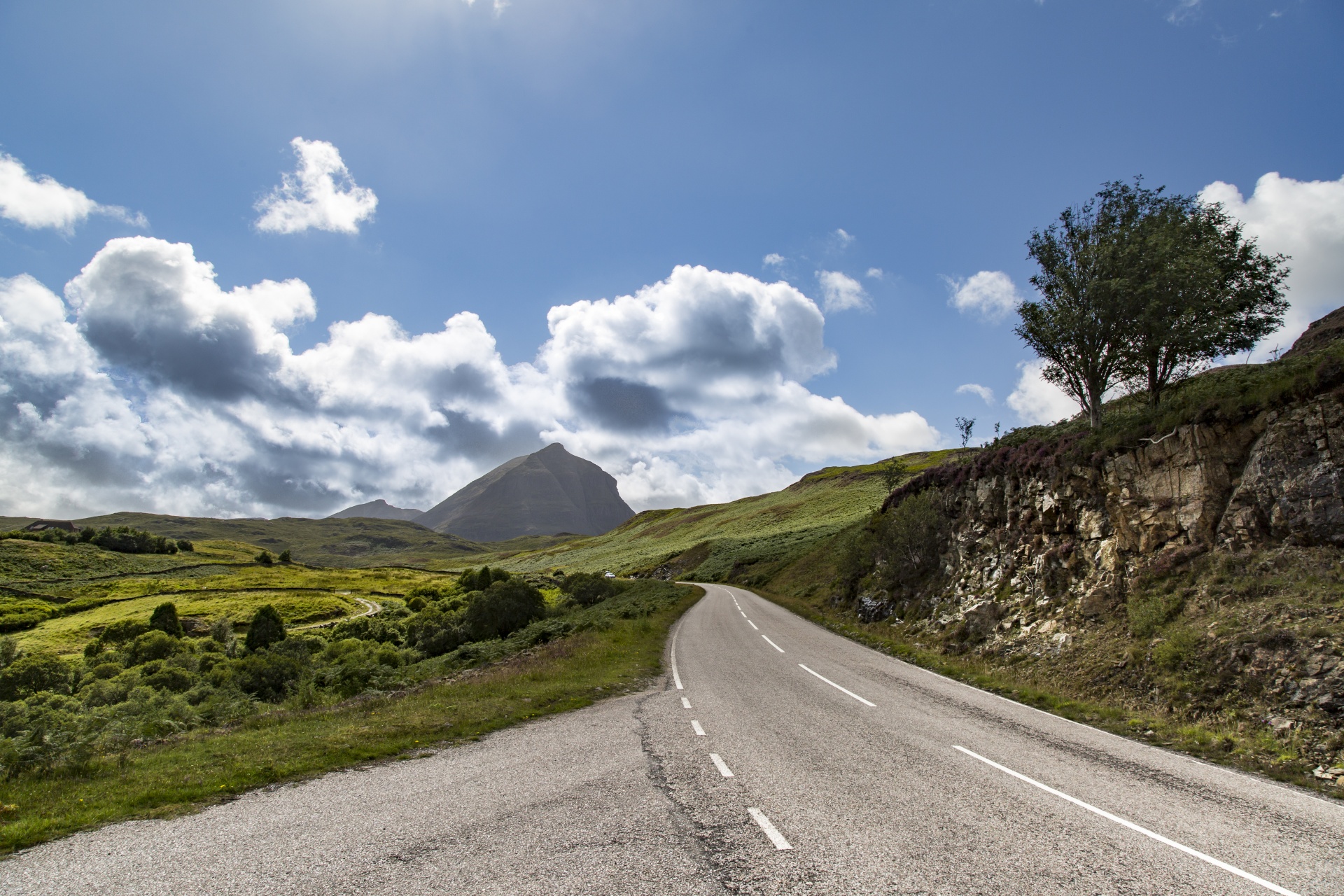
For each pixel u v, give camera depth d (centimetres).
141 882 503
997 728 1109
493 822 630
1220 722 1110
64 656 5625
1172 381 2197
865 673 1731
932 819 643
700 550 10288
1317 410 1394
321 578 11581
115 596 9006
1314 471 1357
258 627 5238
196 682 3575
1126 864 543
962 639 2180
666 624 3111
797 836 591
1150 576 1617
